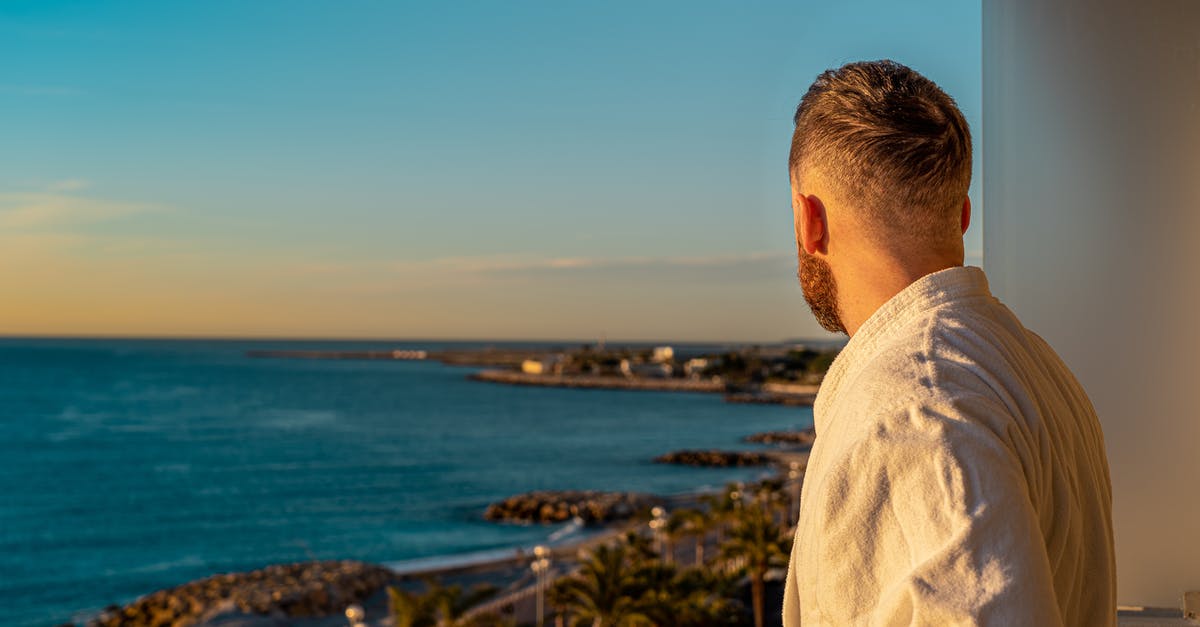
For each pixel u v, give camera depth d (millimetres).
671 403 182500
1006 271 2551
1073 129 2469
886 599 794
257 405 170000
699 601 30891
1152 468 2402
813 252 1052
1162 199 2402
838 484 846
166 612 43906
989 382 887
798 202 1065
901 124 958
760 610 34875
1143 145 2414
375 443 123188
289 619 43594
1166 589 2402
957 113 1002
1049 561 885
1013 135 2537
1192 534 2385
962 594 750
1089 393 2457
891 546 817
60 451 114188
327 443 122688
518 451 116375
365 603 46875
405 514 78500
